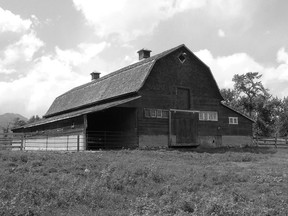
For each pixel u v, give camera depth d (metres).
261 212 11.03
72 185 13.88
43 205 11.12
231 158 26.48
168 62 36.00
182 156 26.36
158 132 34.12
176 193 13.70
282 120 76.25
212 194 13.34
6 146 30.97
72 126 34.06
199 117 37.66
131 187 14.59
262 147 41.59
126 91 34.81
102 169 17.89
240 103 73.00
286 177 17.50
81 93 47.56
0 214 9.77
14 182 14.05
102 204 11.79
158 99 34.62
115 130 35.91
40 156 21.23
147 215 10.39
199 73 38.31
